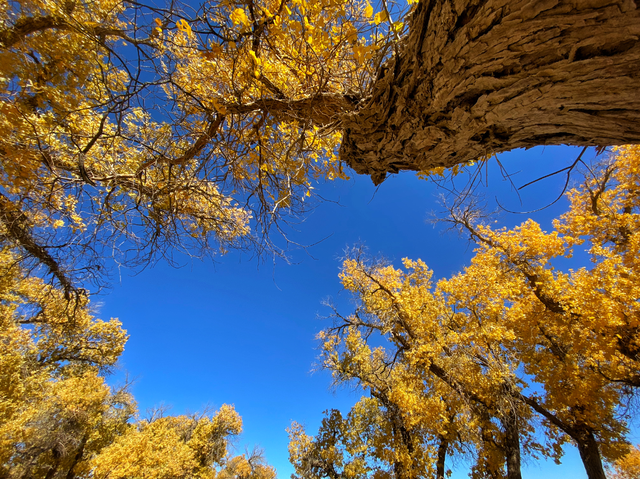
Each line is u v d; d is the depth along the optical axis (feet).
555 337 26.58
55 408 38.04
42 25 7.27
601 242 25.31
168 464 50.90
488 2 3.79
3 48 6.86
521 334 28.27
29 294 18.58
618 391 22.50
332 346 34.24
